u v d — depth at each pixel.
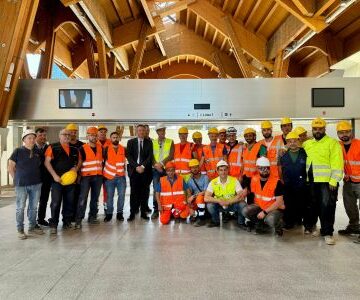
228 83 7.83
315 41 12.42
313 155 5.04
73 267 3.83
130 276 3.54
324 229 4.88
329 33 12.42
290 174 5.56
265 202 5.33
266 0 11.47
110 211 6.56
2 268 3.83
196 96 7.80
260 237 5.21
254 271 3.68
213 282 3.36
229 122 8.17
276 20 12.28
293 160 5.55
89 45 13.40
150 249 4.54
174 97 7.79
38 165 5.50
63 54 14.98
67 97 7.71
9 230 5.82
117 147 6.71
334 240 5.00
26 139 5.35
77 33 15.02
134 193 6.61
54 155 5.69
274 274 3.58
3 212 7.67
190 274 3.59
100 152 6.33
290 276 3.52
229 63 19.73
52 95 7.69
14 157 5.31
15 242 4.97
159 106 7.77
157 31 14.30
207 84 7.82
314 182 5.01
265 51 14.08
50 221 5.53
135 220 6.61
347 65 10.42
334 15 8.56
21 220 5.23
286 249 4.54
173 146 6.82
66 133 5.72
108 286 3.28
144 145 6.62
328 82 7.86
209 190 5.93
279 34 12.44
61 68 16.38
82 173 6.03
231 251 4.44
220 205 6.05
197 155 6.95
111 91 7.75
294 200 5.69
